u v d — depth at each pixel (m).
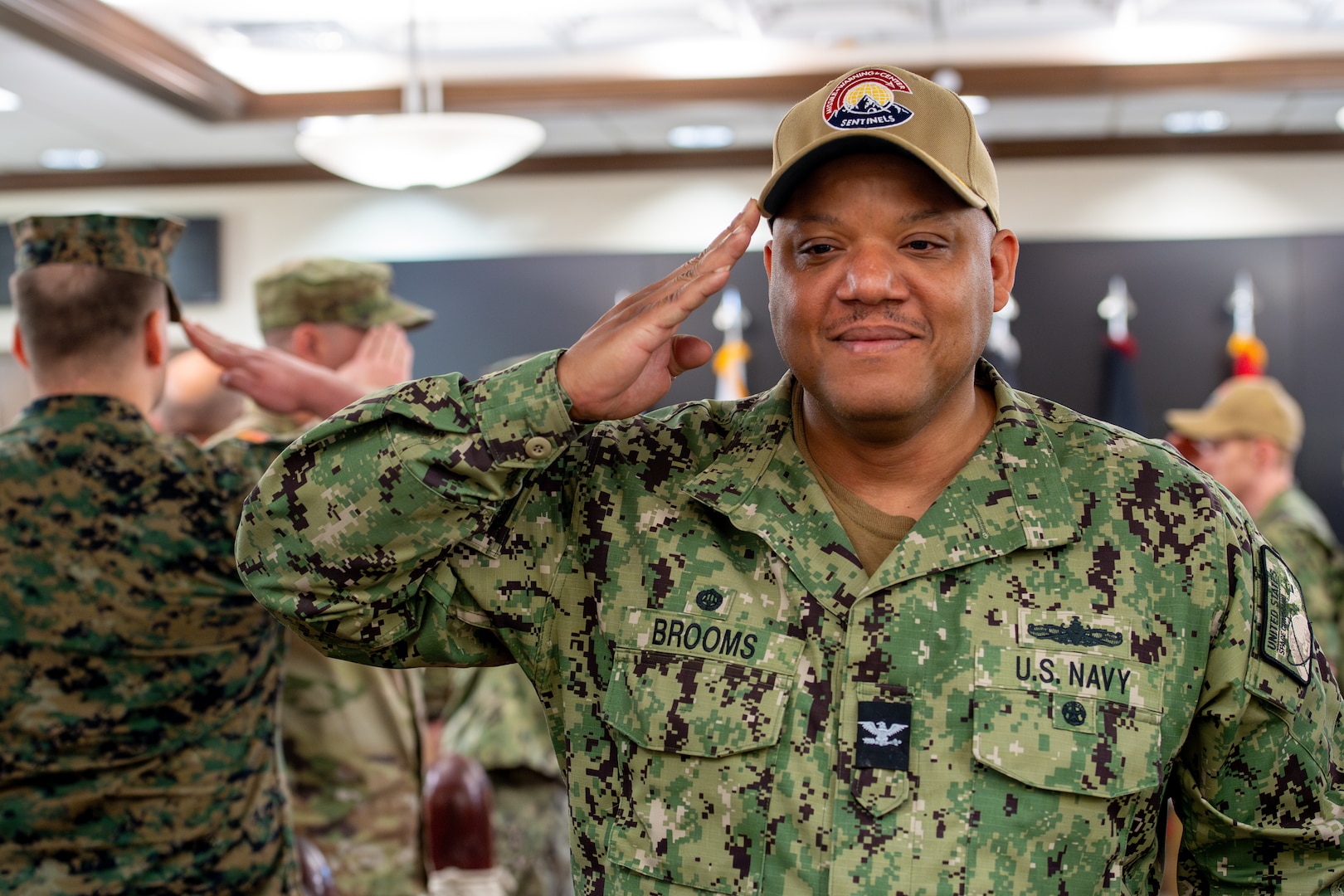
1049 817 1.15
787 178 1.21
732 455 1.32
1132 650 1.19
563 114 5.59
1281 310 6.06
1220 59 5.11
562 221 6.55
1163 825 1.30
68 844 1.79
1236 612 1.21
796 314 1.23
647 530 1.29
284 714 2.55
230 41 4.89
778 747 1.19
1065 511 1.23
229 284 6.68
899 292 1.19
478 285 6.57
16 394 6.78
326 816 2.55
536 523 1.31
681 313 1.21
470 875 2.37
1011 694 1.17
